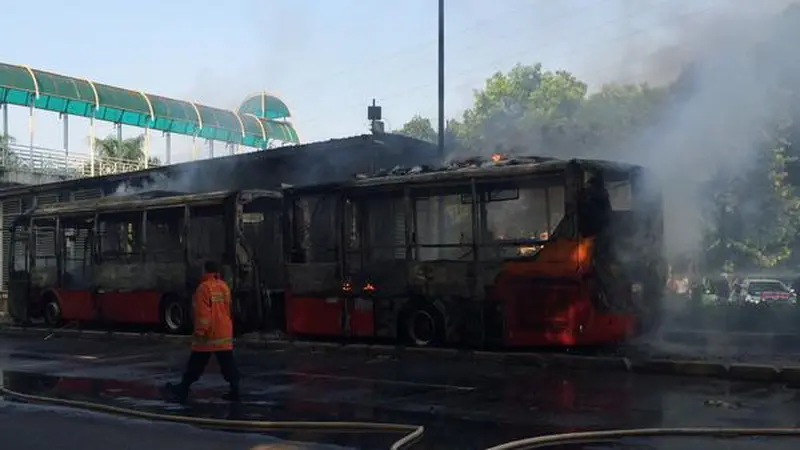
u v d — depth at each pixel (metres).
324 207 14.58
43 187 26.31
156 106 38.22
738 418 7.54
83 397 9.60
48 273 19.86
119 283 18.09
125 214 18.14
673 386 9.52
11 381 11.09
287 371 11.66
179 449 6.73
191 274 16.59
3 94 32.94
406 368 11.68
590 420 7.61
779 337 13.09
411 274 13.30
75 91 34.91
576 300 11.59
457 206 12.88
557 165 11.77
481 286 12.48
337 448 6.66
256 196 16.16
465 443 6.77
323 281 14.47
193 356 9.18
